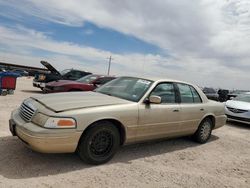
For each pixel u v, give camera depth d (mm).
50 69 16281
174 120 5230
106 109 4121
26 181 3334
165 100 5168
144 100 4715
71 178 3574
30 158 4070
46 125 3602
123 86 5246
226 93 23703
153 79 5242
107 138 4211
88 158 3996
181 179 3994
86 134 3908
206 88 21359
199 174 4289
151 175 4008
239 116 9789
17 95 12430
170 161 4766
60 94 4699
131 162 4465
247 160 5387
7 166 3703
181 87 5672
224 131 8477
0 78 11852
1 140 4758
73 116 3750
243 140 7312
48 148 3596
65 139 3674
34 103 4098
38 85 15117
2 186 3123
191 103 5805
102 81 11656
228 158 5391
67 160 4168
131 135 4496
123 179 3744
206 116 6148
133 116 4434
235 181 4172
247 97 11156
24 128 3689
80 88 10773
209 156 5359
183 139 6484
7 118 6590
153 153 5113
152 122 4758
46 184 3316
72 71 15906
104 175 3797
